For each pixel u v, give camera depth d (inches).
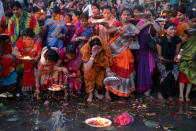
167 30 138.4
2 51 138.8
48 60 127.5
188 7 239.8
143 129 97.0
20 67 153.9
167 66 142.8
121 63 138.4
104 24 133.9
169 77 142.6
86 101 137.0
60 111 117.7
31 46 142.1
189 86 141.5
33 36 137.1
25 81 142.1
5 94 136.6
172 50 140.9
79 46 151.2
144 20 146.6
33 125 98.6
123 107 127.0
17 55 137.6
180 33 151.7
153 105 131.5
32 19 146.8
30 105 126.5
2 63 136.3
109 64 133.6
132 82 145.3
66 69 136.7
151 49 145.5
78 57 143.7
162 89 144.7
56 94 145.5
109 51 132.5
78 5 328.8
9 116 108.7
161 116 113.1
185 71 137.3
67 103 131.4
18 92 149.0
